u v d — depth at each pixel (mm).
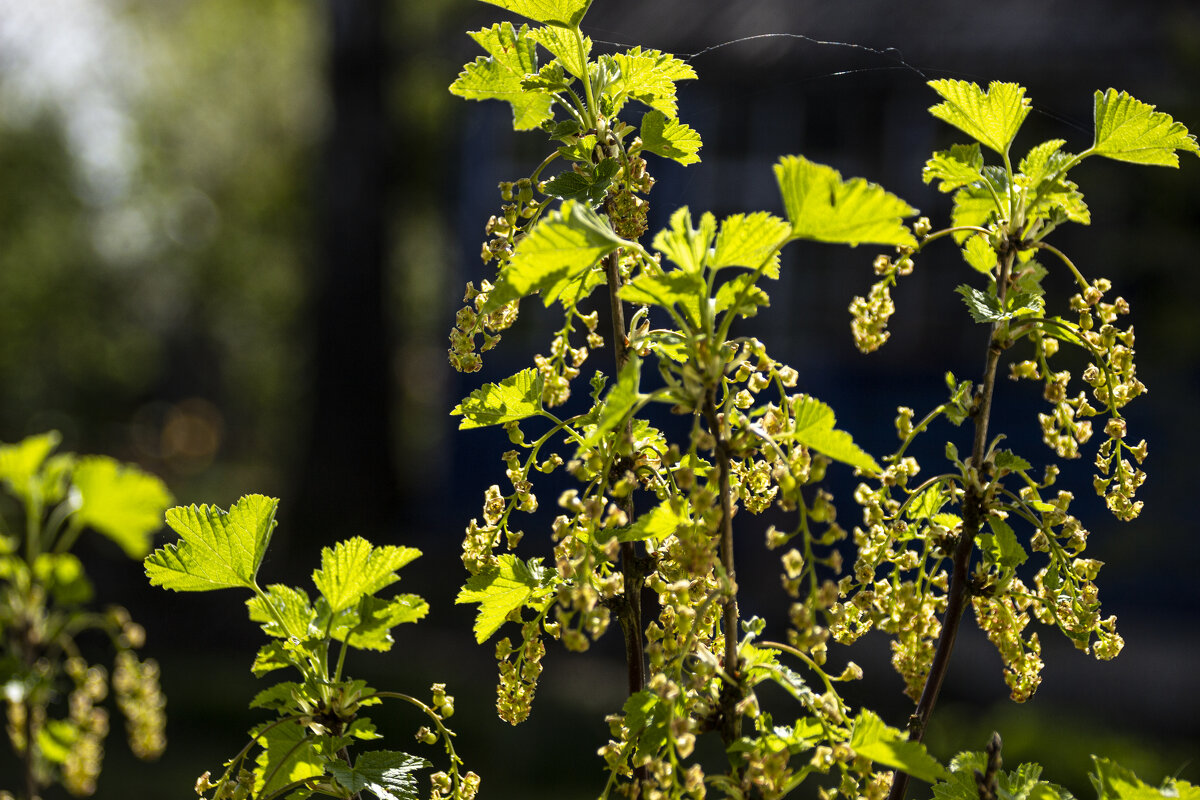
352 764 1398
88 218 19109
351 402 13828
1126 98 1411
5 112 17828
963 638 8633
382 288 14016
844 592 1331
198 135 19734
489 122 12359
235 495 17672
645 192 1369
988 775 1215
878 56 9719
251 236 19828
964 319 10250
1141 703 7504
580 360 1379
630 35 10398
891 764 1085
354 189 13797
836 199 1053
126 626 1793
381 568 1380
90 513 1725
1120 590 9336
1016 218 1399
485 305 1294
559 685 8477
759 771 1054
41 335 18609
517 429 1383
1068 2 9516
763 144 10969
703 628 1237
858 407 10570
